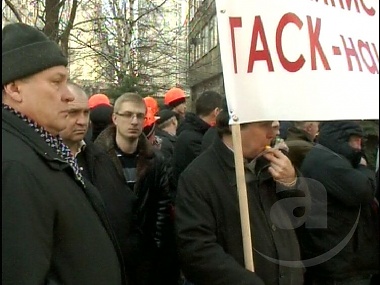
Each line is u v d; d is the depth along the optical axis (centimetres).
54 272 191
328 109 251
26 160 184
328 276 302
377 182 309
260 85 245
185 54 2103
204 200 257
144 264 348
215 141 267
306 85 250
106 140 354
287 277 265
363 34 265
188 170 264
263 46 247
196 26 2114
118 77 1364
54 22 866
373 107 260
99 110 491
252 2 247
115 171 330
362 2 267
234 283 244
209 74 2100
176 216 260
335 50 257
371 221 308
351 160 308
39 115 198
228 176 260
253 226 259
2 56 194
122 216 325
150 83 1527
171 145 573
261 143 261
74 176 202
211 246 251
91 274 196
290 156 299
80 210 198
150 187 360
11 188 179
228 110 243
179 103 793
